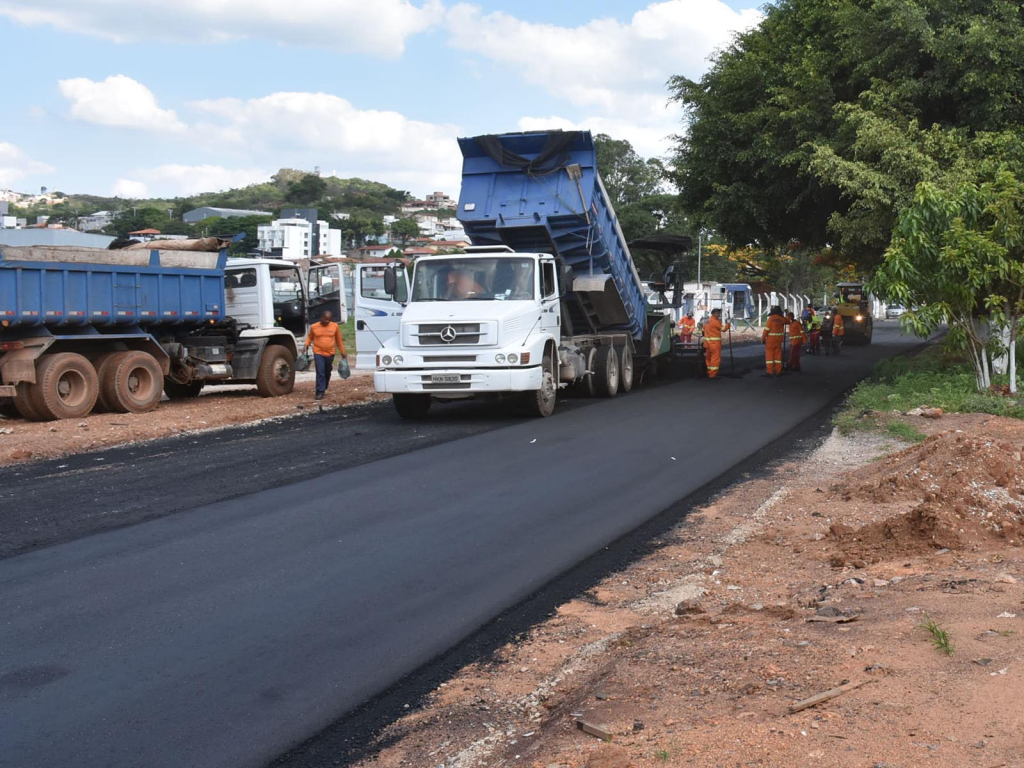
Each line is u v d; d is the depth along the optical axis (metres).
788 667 4.39
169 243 18.36
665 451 11.89
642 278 23.81
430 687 4.89
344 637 5.57
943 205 15.52
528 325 15.13
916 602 5.25
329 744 4.27
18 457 11.94
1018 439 11.73
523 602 6.22
